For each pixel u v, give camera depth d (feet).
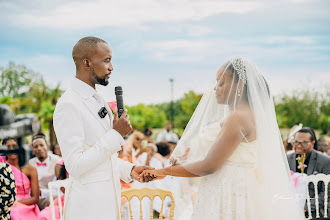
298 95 81.87
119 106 7.39
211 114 7.80
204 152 7.72
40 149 15.07
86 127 6.90
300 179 11.19
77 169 6.54
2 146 3.47
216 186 7.43
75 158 6.56
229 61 7.57
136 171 8.29
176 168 7.75
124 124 7.01
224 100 7.49
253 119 7.34
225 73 7.47
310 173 12.46
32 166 12.51
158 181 16.12
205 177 7.72
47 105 56.03
